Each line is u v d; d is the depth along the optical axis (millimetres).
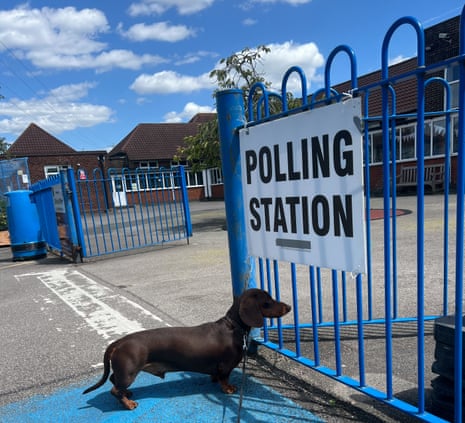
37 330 4250
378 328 3602
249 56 10523
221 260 7262
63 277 6914
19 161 17703
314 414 2416
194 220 15469
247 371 3031
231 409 2543
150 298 5129
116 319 4402
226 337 2617
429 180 16672
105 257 8570
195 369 2635
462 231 1688
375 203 14516
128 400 2627
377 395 2244
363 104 2543
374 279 5199
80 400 2799
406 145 18000
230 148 3021
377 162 18938
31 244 9164
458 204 1664
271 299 2654
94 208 22781
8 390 2992
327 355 3145
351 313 4086
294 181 2504
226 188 3113
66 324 4371
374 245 7379
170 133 34812
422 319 1931
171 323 4160
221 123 3041
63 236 8719
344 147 2129
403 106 17766
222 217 15938
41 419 2594
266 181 2746
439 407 2148
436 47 16922
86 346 3723
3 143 19000
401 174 18234
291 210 2566
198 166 12078
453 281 4871
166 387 2895
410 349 3162
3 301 5570
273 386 2787
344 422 2312
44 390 2967
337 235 2262
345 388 2668
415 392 2537
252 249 3012
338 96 2141
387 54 1897
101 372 3197
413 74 1769
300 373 2918
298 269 6055
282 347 3070
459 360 1785
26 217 9102
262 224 2859
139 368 2535
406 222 9492
